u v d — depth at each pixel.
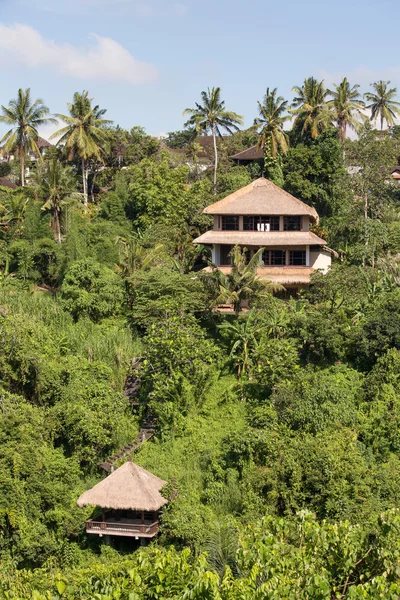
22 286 59.56
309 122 81.00
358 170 74.38
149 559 25.89
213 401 45.62
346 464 36.31
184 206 71.31
